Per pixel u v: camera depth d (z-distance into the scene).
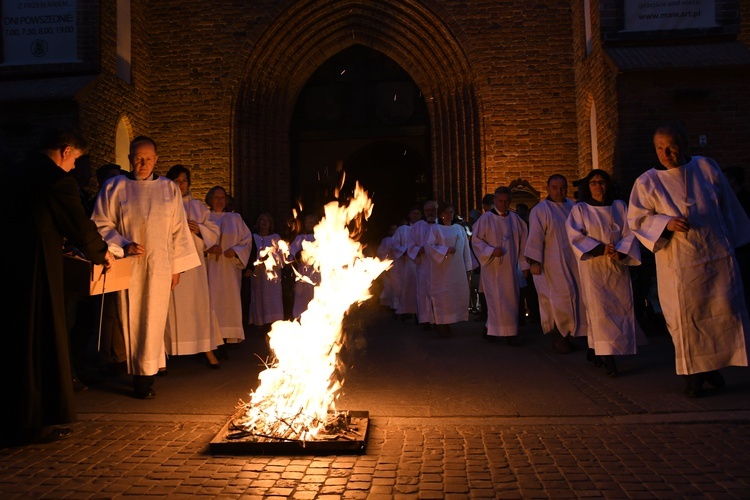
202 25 13.84
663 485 2.90
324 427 3.80
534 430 3.90
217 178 13.66
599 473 3.08
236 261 7.73
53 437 3.86
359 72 15.11
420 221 9.50
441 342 8.28
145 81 13.66
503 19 13.48
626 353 5.51
